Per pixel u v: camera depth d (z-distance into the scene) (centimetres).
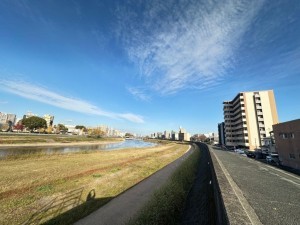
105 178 1888
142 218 941
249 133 7788
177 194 1241
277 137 3353
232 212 524
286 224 673
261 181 1438
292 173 2122
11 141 5788
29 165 2497
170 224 912
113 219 1029
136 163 3025
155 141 17950
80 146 7556
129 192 1504
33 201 1231
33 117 11338
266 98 7969
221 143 11831
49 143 6906
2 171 2072
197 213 976
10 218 1002
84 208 1170
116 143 12206
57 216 1055
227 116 9881
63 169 2306
